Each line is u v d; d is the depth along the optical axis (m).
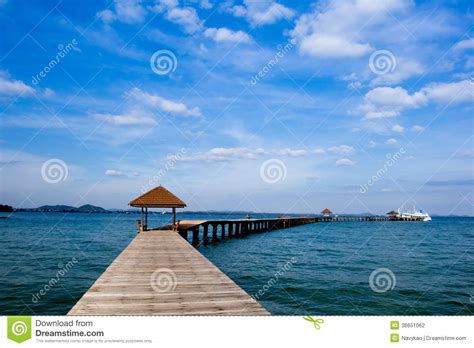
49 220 73.50
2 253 20.33
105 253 20.64
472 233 46.09
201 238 32.72
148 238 15.30
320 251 23.19
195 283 6.32
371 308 9.61
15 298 10.37
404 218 97.31
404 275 14.36
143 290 5.79
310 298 10.56
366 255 21.11
